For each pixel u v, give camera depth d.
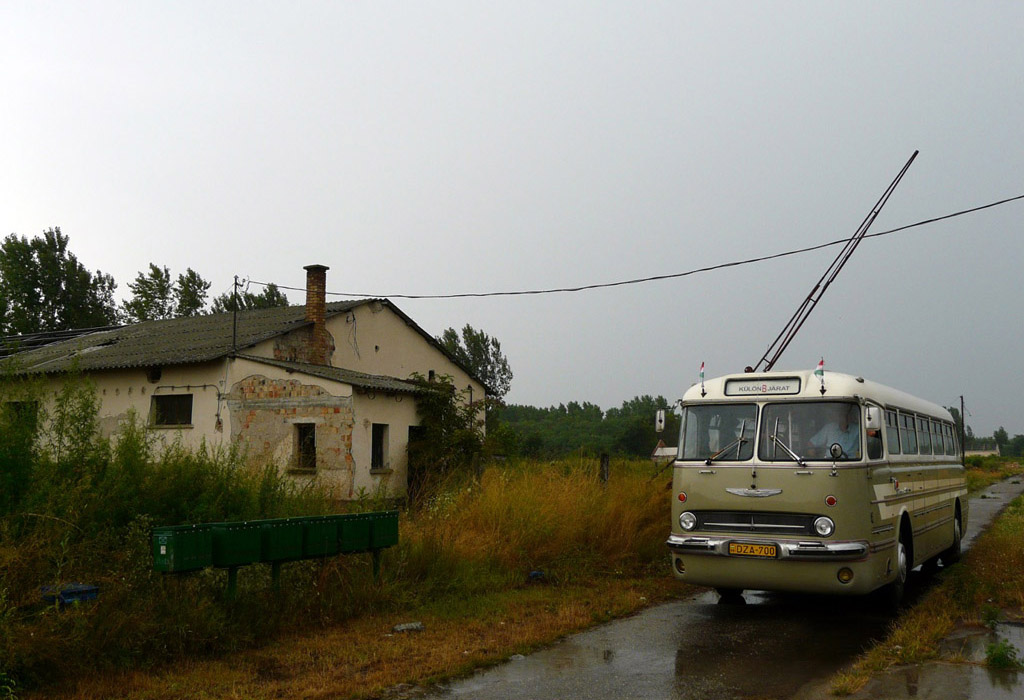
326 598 9.14
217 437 21.08
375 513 9.82
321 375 19.94
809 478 9.04
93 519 7.88
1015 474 57.97
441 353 29.67
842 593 8.83
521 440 29.78
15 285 49.44
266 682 6.89
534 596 10.60
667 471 17.86
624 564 13.02
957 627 8.80
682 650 8.15
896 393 11.47
